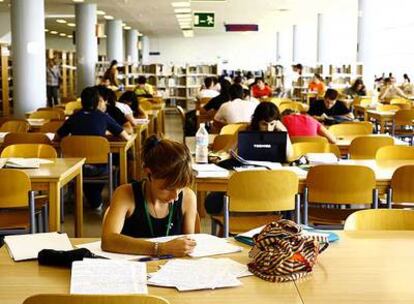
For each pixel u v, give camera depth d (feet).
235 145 16.02
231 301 6.57
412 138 35.42
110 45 72.84
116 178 22.84
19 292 6.81
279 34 100.83
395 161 16.75
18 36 36.01
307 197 13.94
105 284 6.84
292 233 7.58
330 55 78.07
